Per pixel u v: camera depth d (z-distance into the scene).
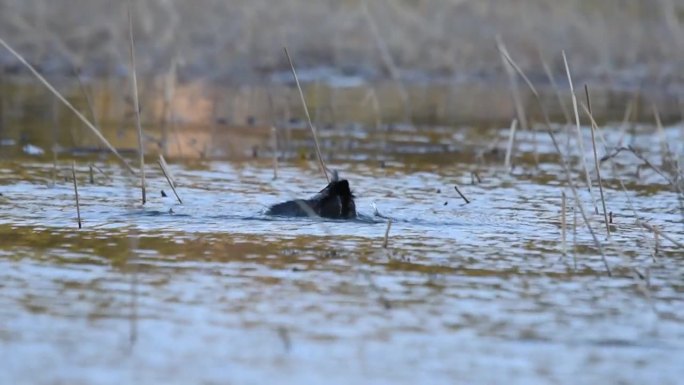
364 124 53.88
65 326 21.72
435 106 60.94
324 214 31.81
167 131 49.81
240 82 66.12
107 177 37.56
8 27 70.50
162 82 64.50
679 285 25.73
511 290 25.02
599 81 70.62
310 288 24.64
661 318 23.19
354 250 28.06
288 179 38.56
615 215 33.69
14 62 69.06
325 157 44.06
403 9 74.94
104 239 28.56
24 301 23.19
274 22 72.44
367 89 66.25
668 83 70.00
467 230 30.92
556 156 45.69
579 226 31.83
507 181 39.50
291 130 51.50
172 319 22.30
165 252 27.33
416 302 23.86
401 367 19.97
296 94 62.53
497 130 52.94
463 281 25.59
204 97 60.16
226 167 40.84
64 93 60.03
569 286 25.44
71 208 32.28
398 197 35.66
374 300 23.92
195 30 70.62
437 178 39.81
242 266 26.25
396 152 45.97
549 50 73.50
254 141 47.88
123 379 19.05
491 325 22.47
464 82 71.38
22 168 39.03
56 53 69.62
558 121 56.50
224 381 19.08
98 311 22.70
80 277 25.00
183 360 20.05
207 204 33.16
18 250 27.27
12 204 32.69
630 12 80.19
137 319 22.23
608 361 20.58
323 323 22.28
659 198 36.78
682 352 21.16
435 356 20.59
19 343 20.72
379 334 21.72
